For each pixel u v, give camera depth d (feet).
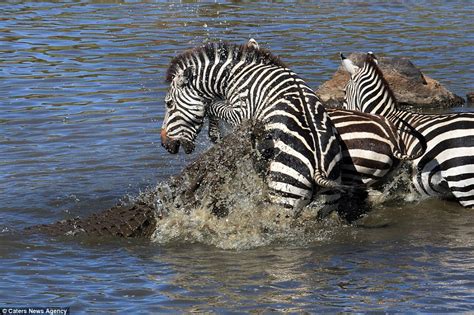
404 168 66.49
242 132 59.67
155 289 50.44
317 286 50.62
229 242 58.39
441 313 46.75
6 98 100.99
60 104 98.68
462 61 121.08
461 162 64.23
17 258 55.52
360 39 137.90
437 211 65.26
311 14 165.78
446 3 185.26
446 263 54.08
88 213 64.80
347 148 62.85
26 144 83.10
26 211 65.05
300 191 58.54
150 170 75.15
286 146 58.39
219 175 60.44
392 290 49.88
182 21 154.51
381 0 187.83
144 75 112.68
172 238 59.16
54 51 127.34
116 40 135.74
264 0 184.65
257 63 62.95
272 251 56.90
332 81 97.76
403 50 128.88
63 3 174.70
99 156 79.20
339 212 64.49
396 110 70.95
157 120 92.12
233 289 50.29
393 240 58.90
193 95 65.10
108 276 52.54
